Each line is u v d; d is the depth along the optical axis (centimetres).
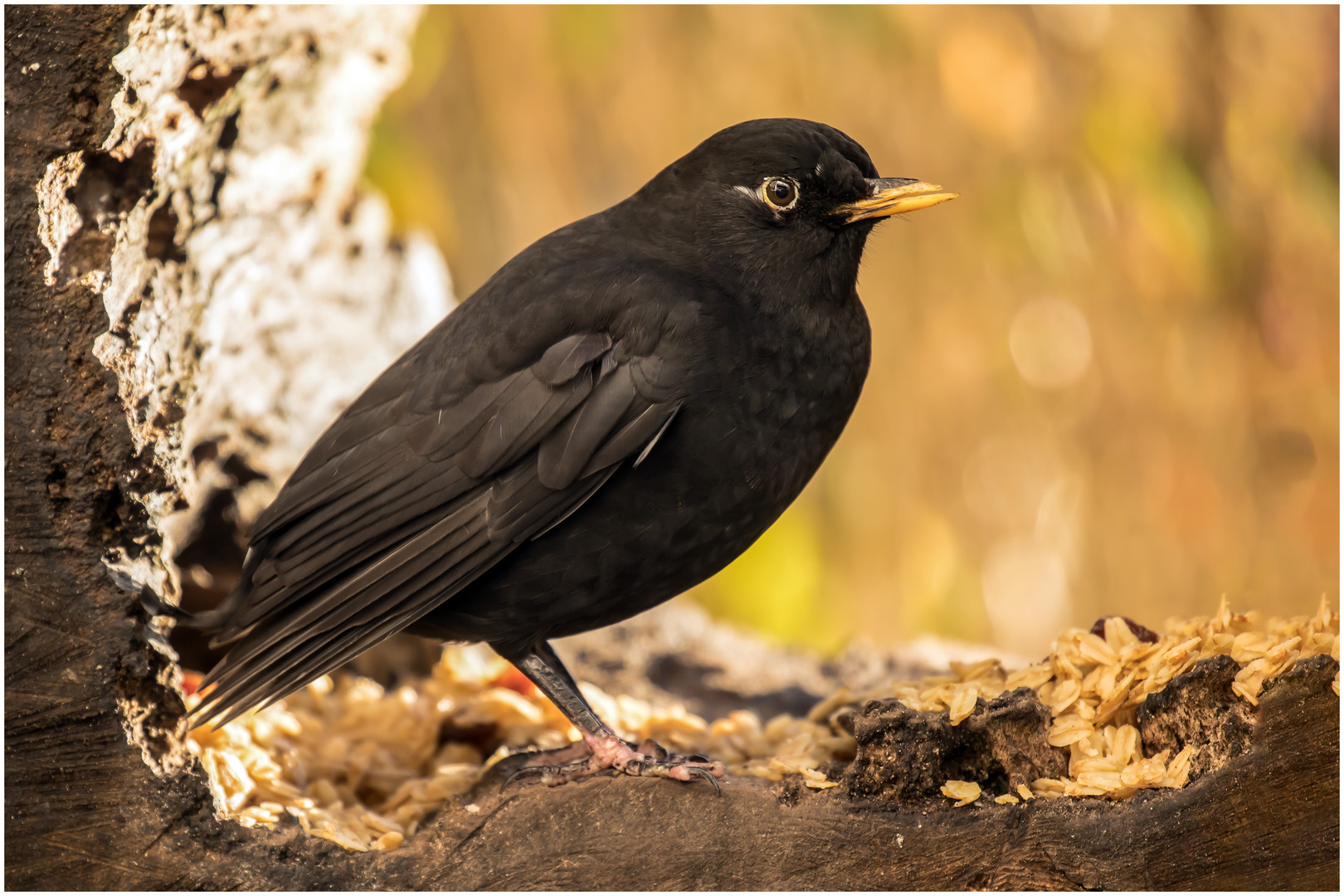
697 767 715
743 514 745
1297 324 1590
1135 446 1577
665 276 746
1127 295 1570
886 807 685
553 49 1480
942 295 1539
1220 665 673
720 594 1457
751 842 690
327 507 744
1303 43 1597
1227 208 1588
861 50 1492
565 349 723
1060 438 1559
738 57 1490
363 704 1027
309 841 712
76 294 714
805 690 1189
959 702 690
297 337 1123
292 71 1029
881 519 1515
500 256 1506
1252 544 1591
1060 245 1531
